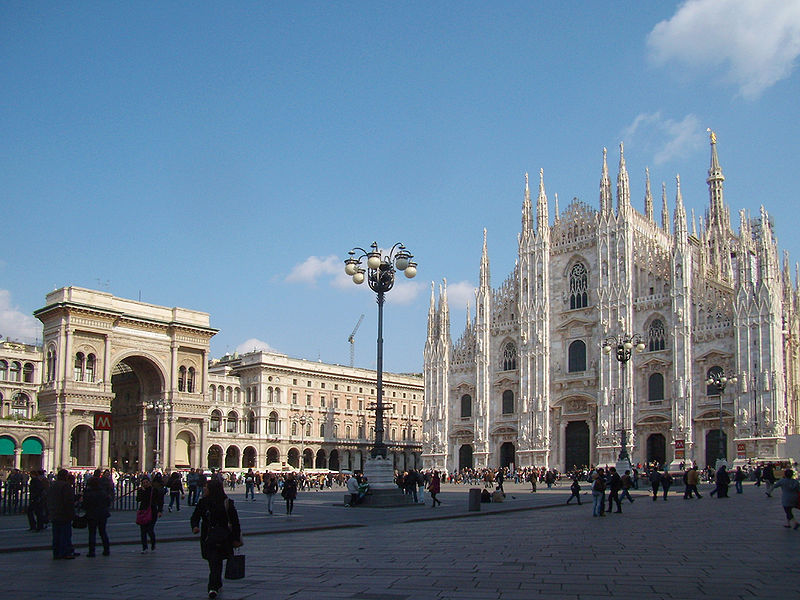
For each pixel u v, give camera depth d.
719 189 133.88
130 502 47.88
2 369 115.50
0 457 103.88
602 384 101.38
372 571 19.36
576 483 51.00
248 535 29.98
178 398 116.94
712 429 91.50
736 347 89.62
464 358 121.50
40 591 16.94
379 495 47.62
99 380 108.62
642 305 99.88
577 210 110.44
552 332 109.62
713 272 117.31
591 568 19.39
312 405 148.38
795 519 31.47
